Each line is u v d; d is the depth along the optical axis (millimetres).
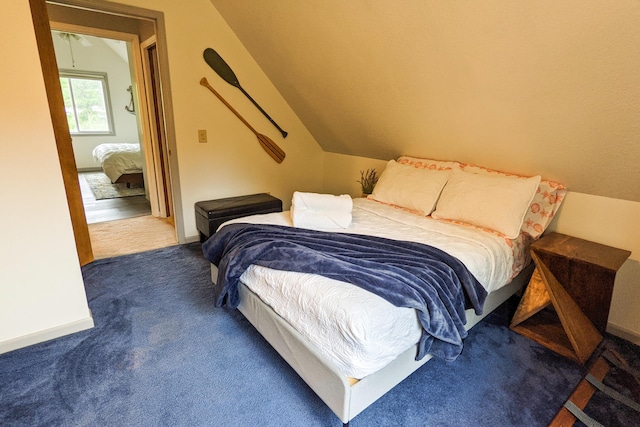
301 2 2309
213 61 3172
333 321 1349
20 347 1902
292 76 3207
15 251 1811
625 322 2125
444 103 2287
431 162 2865
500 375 1803
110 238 3514
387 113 2771
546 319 2289
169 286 2604
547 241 2158
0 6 1584
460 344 1566
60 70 6645
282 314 1629
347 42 2350
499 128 2184
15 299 1857
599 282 1892
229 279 1881
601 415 1570
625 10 1257
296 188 4164
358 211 2635
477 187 2330
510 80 1826
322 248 1858
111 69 7141
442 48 1912
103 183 5988
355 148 3715
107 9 2627
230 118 3432
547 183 2262
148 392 1627
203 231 3258
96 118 7293
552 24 1455
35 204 1822
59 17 3252
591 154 1916
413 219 2443
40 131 1770
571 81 1623
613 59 1429
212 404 1572
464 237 2082
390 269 1601
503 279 2037
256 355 1895
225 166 3525
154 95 3852
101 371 1751
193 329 2107
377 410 1566
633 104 1540
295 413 1540
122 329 2088
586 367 1877
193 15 2992
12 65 1650
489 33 1665
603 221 2137
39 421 1466
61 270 1957
